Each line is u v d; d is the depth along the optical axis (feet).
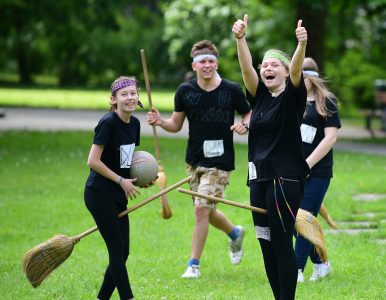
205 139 54.60
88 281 52.13
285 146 42.06
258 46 186.80
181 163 110.32
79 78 395.34
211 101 54.39
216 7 188.03
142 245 63.72
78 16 360.89
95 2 362.94
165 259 58.95
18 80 402.11
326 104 51.49
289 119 41.98
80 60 384.68
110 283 44.62
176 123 55.98
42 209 78.89
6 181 94.53
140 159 44.91
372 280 51.90
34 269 44.32
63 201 83.10
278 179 41.60
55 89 349.20
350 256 58.54
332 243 63.05
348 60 215.31
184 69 369.50
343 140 149.79
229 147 55.11
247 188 90.74
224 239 66.39
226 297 47.34
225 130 54.70
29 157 115.24
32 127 165.07
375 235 65.77
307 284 51.01
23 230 69.62
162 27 384.27
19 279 53.01
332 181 94.43
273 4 180.86
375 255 59.16
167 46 377.30
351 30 213.25
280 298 41.96
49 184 92.68
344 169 105.70
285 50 183.21
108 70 387.14
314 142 52.08
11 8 325.62
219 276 54.03
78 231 69.41
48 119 188.75
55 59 390.21
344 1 161.58
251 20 185.78
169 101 271.49
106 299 44.96
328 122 51.49
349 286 50.31
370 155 122.42
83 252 61.67
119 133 43.75
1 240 65.77
